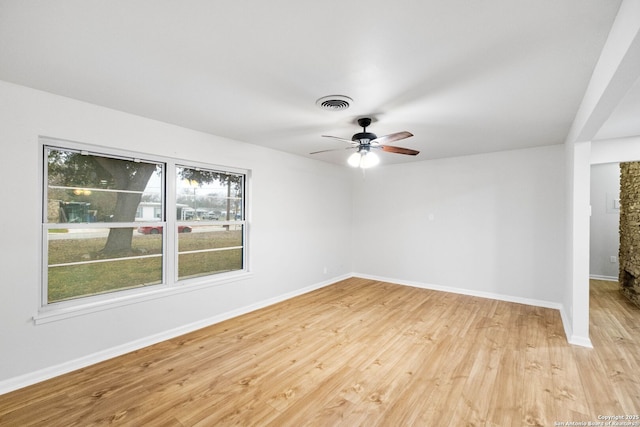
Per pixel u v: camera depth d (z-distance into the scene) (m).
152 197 3.16
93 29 1.54
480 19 1.44
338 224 5.70
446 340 3.08
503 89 2.23
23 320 2.28
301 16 1.43
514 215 4.39
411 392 2.20
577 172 2.98
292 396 2.15
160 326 3.08
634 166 4.39
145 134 2.96
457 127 3.22
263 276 4.20
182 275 3.38
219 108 2.68
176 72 2.02
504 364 2.59
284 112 2.76
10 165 2.22
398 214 5.53
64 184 2.58
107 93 2.37
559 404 2.05
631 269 4.41
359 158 2.96
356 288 5.19
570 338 3.02
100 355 2.66
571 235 3.15
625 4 1.29
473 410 2.00
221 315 3.64
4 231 2.20
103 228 2.81
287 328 3.40
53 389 2.23
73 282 2.63
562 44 1.64
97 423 1.87
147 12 1.40
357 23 1.48
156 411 1.99
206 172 3.64
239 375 2.43
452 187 4.93
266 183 4.23
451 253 4.94
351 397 2.14
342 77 2.06
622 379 2.34
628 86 1.63
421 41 1.63
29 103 2.29
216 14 1.42
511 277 4.41
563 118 2.90
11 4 1.33
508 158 4.43
